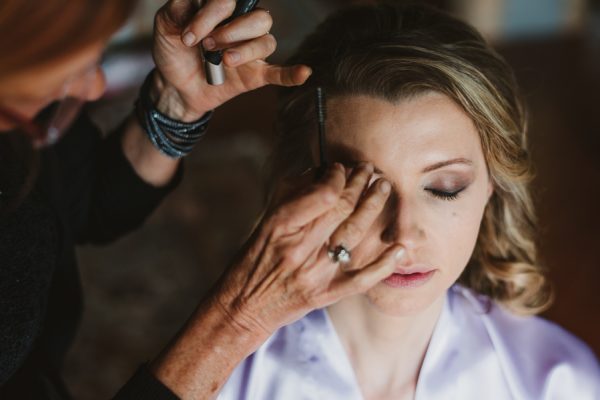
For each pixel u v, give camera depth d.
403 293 0.89
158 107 0.98
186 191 2.80
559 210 2.70
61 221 0.96
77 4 0.58
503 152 0.94
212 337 0.77
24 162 0.78
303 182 0.75
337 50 0.93
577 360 1.05
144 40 3.22
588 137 3.19
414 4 1.01
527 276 1.08
